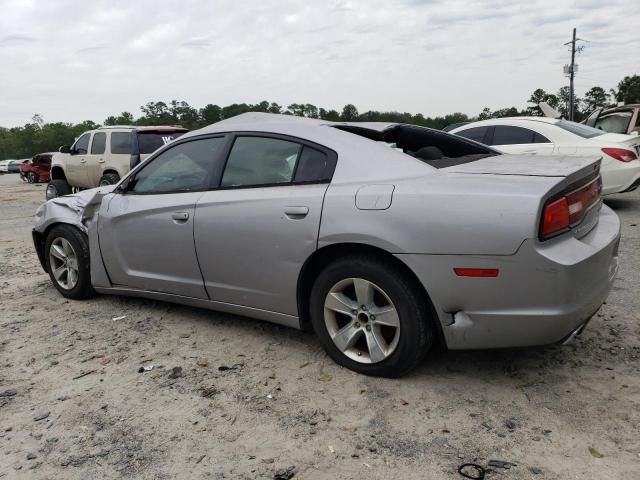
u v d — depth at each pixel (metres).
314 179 3.32
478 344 2.84
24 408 3.00
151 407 2.97
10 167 53.44
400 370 3.08
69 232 4.75
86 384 3.26
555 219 2.68
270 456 2.51
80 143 12.76
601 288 2.91
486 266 2.69
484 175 2.94
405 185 2.98
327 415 2.82
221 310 3.87
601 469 2.31
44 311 4.62
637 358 3.30
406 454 2.48
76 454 2.57
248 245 3.48
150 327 4.14
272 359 3.51
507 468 2.35
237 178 3.68
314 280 3.45
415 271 2.85
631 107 11.91
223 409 2.92
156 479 2.38
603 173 7.62
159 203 4.00
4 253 7.35
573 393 2.94
